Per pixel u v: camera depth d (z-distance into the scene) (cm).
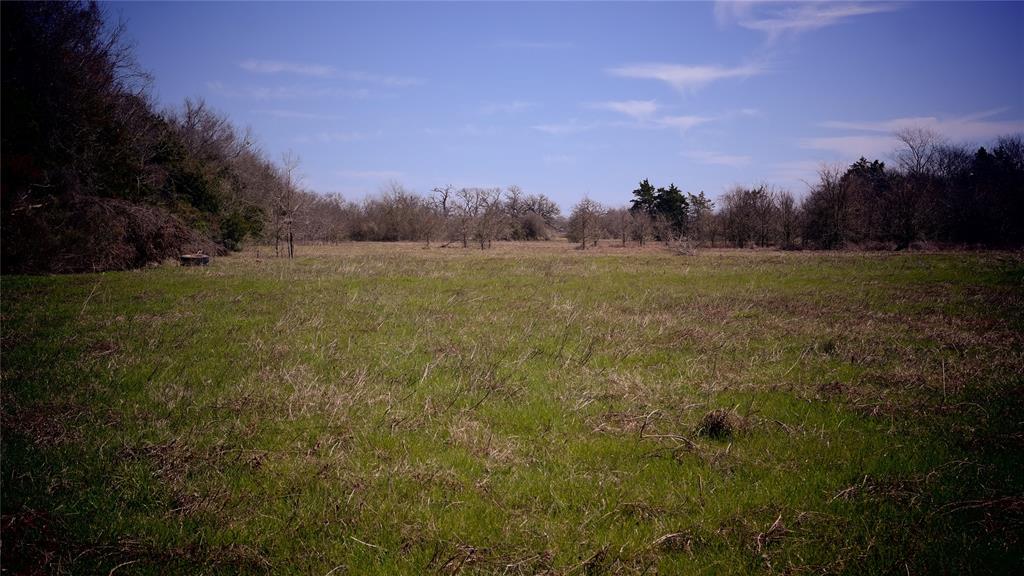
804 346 1005
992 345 977
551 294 1678
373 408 689
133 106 3050
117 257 2303
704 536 427
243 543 418
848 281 1967
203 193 3419
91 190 2370
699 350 988
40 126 2247
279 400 706
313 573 388
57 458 539
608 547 407
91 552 402
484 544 419
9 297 1459
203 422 637
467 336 1085
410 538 423
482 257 3369
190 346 974
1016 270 2170
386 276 2105
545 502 479
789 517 450
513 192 9344
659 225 5669
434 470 525
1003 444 573
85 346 948
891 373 819
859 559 396
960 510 453
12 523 416
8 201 2048
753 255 3612
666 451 573
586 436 612
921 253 3450
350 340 1024
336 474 515
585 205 5284
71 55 2361
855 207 4372
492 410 688
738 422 626
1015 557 396
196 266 2512
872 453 565
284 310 1338
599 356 943
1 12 2094
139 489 488
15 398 691
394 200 6825
